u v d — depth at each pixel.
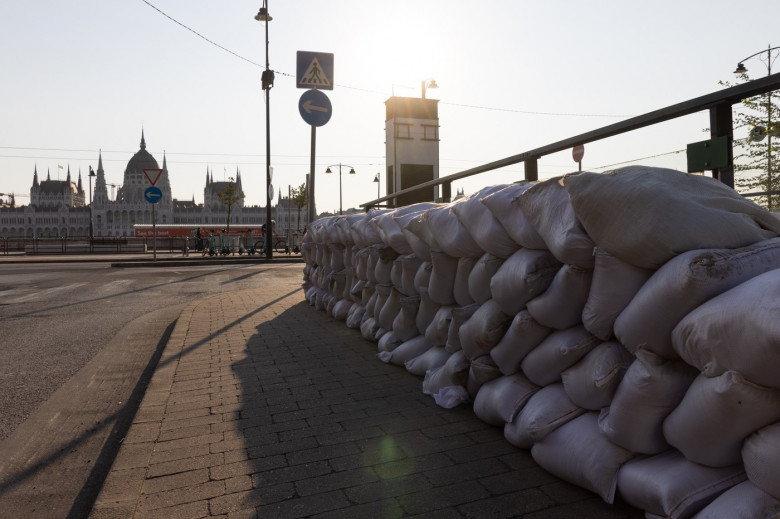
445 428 3.00
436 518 2.08
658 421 1.86
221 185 196.38
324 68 10.95
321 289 7.81
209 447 2.82
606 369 2.10
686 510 1.71
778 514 1.48
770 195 3.28
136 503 2.24
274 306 8.20
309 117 10.89
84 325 7.18
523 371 2.68
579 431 2.25
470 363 3.24
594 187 1.96
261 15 23.25
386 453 2.69
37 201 196.88
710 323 1.52
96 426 3.48
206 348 5.24
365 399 3.57
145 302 9.62
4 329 6.88
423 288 4.02
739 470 1.71
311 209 11.26
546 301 2.37
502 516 2.08
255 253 33.78
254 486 2.38
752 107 5.53
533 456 2.48
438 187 7.52
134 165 193.00
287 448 2.79
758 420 1.47
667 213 1.80
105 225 185.88
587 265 2.20
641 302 1.82
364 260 5.61
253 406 3.49
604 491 2.08
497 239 2.77
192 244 44.94
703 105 3.13
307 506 2.19
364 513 2.12
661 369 1.80
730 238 1.78
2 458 3.00
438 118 18.05
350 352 4.98
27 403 3.93
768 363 1.36
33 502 2.50
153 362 5.13
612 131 3.84
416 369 4.05
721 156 3.03
